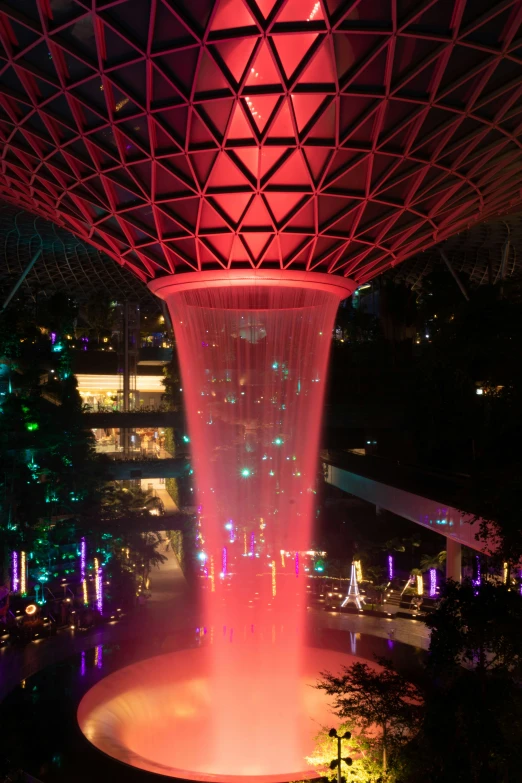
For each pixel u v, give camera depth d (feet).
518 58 77.66
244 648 125.08
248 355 213.66
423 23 71.97
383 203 99.04
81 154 93.09
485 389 148.87
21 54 77.05
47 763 85.10
